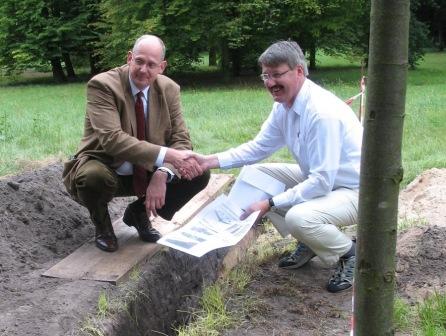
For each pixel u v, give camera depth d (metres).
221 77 21.48
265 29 19.48
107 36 20.34
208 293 3.94
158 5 18.36
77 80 24.62
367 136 1.83
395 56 1.75
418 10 35.28
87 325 3.15
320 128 3.73
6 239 4.04
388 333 1.97
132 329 3.39
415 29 23.61
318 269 4.40
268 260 4.61
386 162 1.82
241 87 18.45
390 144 1.81
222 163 4.16
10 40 23.81
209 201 5.36
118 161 3.88
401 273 4.09
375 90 1.79
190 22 18.03
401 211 5.64
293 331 3.51
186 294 4.12
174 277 4.03
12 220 4.26
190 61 20.00
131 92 3.85
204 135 8.97
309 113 3.76
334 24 19.41
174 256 4.14
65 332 3.06
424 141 8.53
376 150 1.82
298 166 4.42
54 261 3.96
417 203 5.80
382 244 1.88
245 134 9.04
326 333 3.47
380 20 1.74
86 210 4.88
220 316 3.64
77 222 4.63
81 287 3.46
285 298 3.94
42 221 4.42
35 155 7.58
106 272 3.66
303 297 3.93
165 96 4.01
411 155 7.78
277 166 4.41
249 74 22.77
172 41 18.58
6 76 25.77
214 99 14.11
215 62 26.34
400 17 1.72
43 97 17.34
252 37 19.69
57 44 23.39
